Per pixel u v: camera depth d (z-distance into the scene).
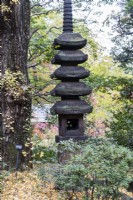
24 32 7.22
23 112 7.10
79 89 6.57
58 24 11.25
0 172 6.16
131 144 7.54
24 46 7.21
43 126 10.70
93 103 10.16
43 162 7.55
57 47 6.74
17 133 7.08
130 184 6.25
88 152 4.64
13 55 7.02
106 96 10.07
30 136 7.25
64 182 4.68
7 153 6.99
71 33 6.74
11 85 6.57
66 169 4.59
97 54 10.60
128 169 4.56
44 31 10.51
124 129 7.92
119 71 10.54
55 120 9.80
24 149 7.14
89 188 4.68
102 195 4.63
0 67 6.94
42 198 5.36
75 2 10.46
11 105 6.95
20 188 5.79
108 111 9.87
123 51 10.50
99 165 4.46
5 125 6.97
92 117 10.24
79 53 6.67
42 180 5.79
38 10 10.63
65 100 6.68
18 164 7.02
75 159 4.67
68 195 4.95
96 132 10.37
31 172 6.80
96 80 8.95
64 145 5.98
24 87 6.83
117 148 4.72
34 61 10.59
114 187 4.44
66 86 6.58
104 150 4.68
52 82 9.79
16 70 7.03
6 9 6.58
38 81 10.35
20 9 7.09
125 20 10.55
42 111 10.32
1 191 5.51
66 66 6.64
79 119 6.68
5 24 6.94
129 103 8.97
